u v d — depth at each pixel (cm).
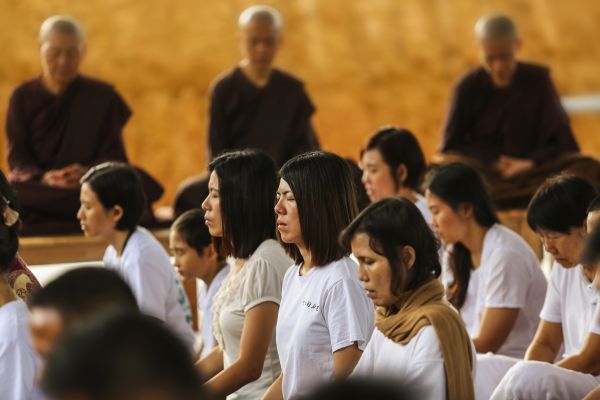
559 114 1491
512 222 1358
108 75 2294
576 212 680
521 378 631
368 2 2545
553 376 629
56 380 258
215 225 668
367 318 584
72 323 370
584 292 698
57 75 1368
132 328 263
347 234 529
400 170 918
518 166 1438
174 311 823
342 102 2380
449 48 2530
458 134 1507
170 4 2409
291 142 1472
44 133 1382
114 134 1398
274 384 623
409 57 2495
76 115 1383
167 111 2266
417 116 2400
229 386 639
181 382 260
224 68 2356
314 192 585
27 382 507
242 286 654
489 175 1441
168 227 1363
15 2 2327
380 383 267
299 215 589
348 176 595
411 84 2452
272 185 660
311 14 2497
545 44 2670
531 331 782
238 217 657
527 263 769
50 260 1277
